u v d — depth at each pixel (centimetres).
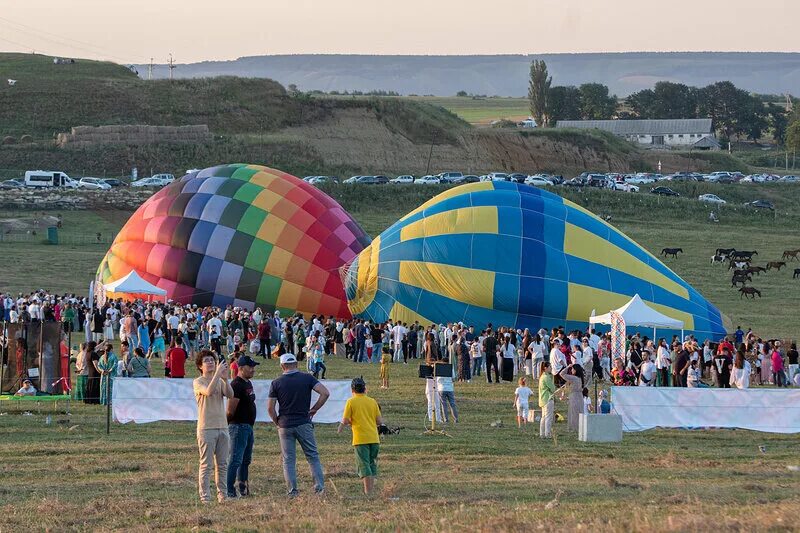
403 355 10738
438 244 11350
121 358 8344
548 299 11138
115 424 6456
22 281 16362
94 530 3694
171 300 12369
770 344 9938
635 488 4522
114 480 4778
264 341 10762
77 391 7325
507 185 11975
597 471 5134
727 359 8838
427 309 11319
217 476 4191
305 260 12469
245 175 13162
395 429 6456
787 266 19875
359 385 4422
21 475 4906
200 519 3775
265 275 12394
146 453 5531
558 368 8069
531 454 5712
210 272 12438
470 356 9756
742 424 6519
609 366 9862
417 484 4662
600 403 6844
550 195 12031
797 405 6525
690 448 5991
